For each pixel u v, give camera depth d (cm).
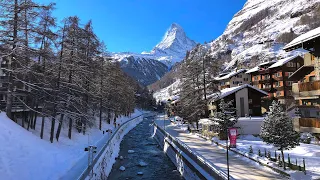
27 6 1997
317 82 2256
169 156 3378
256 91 4381
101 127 4722
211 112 4838
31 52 2125
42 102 2783
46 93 2548
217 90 4200
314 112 2683
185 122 5712
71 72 2739
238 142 2995
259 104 4394
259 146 2703
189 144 3195
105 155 2722
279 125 1892
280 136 1855
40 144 2131
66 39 2548
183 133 4459
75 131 3541
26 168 1608
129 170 2798
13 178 1433
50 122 3416
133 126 7362
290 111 4775
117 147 3928
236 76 6994
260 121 3466
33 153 1836
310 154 2219
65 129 3406
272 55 11344
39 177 1628
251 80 6825
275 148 2539
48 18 2150
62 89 2677
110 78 4775
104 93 4388
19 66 2188
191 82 4381
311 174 1670
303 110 2848
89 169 1891
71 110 2880
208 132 3797
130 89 8531
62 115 2764
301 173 1669
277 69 5894
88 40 3325
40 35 2172
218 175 1706
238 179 1708
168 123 6794
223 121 2992
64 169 1930
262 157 2120
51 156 2022
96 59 3681
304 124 2322
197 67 4297
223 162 2225
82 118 3238
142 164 2977
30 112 2970
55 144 2508
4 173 1415
